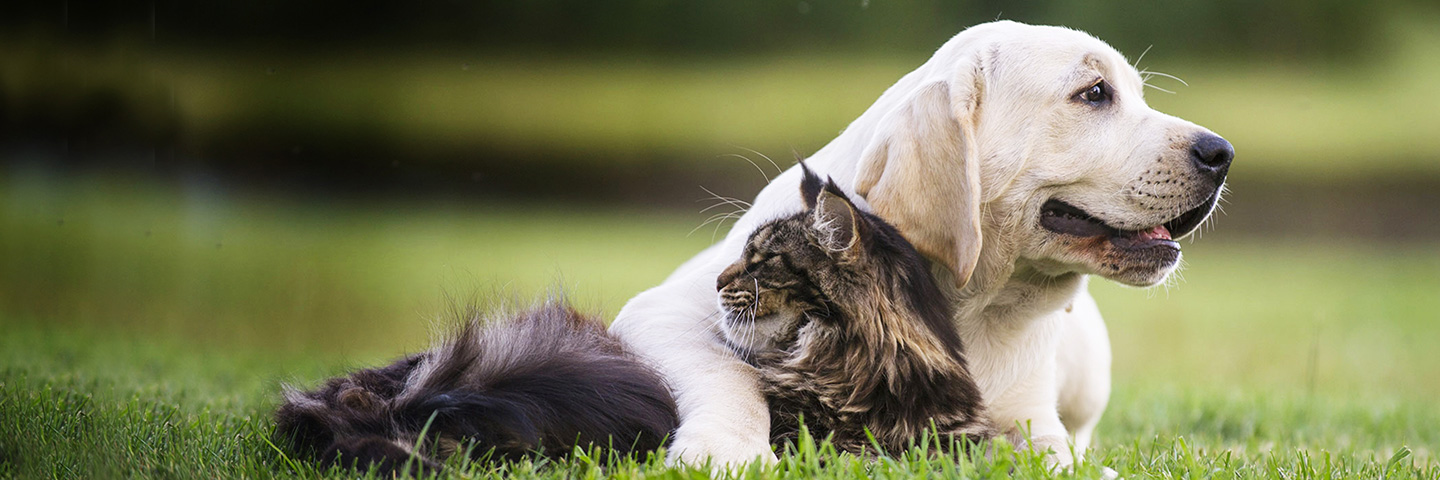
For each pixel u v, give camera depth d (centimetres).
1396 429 628
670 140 3100
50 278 1561
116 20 2108
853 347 417
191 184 2503
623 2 3139
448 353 394
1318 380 1059
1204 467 387
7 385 496
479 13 3192
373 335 1232
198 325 1277
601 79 3181
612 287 1447
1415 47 2834
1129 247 441
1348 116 2769
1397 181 2714
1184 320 1470
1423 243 2567
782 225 446
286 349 1109
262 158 3027
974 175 421
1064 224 448
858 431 415
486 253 2052
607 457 376
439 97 3209
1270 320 1475
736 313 431
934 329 424
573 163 3181
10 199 2178
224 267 1772
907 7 2819
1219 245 2533
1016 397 473
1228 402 703
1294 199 2697
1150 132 439
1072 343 546
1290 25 2767
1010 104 439
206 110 2748
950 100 430
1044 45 447
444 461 361
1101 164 439
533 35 3192
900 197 425
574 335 412
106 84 2189
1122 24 2677
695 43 3091
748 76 3047
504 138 3212
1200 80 2745
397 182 3186
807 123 2933
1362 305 1650
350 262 1883
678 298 467
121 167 2252
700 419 388
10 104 2136
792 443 410
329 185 3117
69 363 735
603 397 385
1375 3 2839
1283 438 576
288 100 3048
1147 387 844
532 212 3022
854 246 420
